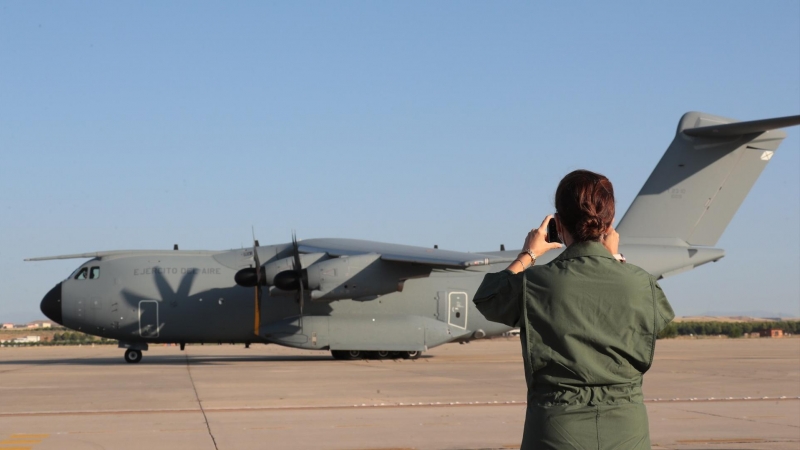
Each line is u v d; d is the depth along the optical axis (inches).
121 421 386.0
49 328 4997.5
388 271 866.8
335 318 900.6
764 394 508.4
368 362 887.1
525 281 129.6
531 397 130.2
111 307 900.0
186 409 431.2
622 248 877.2
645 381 604.1
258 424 375.9
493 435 343.6
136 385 577.9
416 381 608.4
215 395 503.5
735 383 587.2
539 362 126.3
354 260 856.3
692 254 892.6
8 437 338.6
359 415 406.9
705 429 360.8
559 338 125.3
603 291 125.8
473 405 450.3
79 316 900.0
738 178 900.0
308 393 515.5
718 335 2915.8
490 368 770.2
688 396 495.5
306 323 891.4
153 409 431.5
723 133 873.5
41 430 357.7
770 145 897.5
